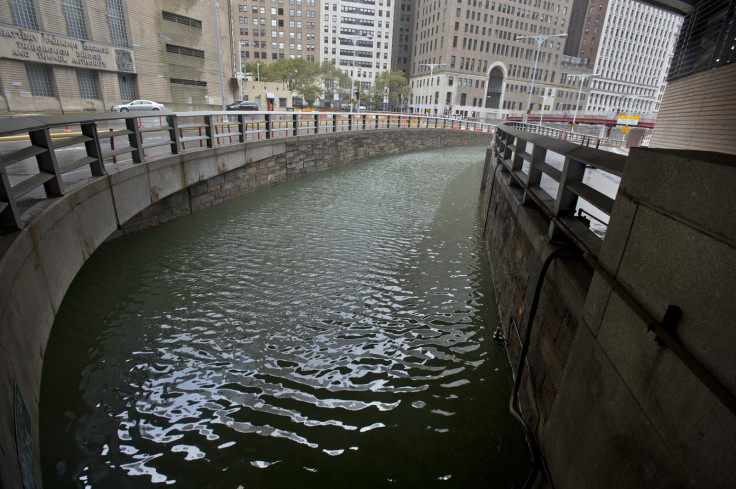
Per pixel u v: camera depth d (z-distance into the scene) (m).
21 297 3.26
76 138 5.37
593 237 3.19
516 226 6.06
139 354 5.01
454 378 4.89
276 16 93.25
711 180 1.55
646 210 2.04
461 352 5.42
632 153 2.24
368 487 3.46
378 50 103.38
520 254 5.46
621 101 104.62
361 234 10.05
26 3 27.16
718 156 1.77
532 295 4.48
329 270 7.77
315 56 97.06
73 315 5.70
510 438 4.01
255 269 7.61
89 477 3.41
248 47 94.06
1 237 3.42
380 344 5.52
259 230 9.84
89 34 31.42
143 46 35.94
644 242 2.03
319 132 18.78
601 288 2.42
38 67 28.67
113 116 6.51
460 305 6.70
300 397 4.48
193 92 43.16
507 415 4.32
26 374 3.07
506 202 7.32
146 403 4.26
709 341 1.51
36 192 5.05
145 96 37.03
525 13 83.56
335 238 9.63
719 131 8.67
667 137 12.24
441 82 82.88
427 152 29.41
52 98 29.62
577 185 3.69
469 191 16.34
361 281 7.39
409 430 4.09
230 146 11.29
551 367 3.47
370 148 23.44
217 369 4.84
